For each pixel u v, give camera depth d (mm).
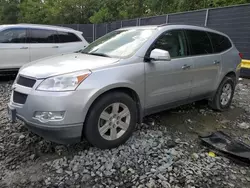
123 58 3385
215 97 4945
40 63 3373
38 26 7805
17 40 7414
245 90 7070
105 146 3154
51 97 2750
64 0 26406
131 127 3383
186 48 4168
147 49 3545
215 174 2824
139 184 2594
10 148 3254
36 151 3188
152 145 3379
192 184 2621
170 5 19109
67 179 2652
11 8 32375
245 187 2645
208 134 3920
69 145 3309
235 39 8883
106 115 3115
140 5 23000
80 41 8688
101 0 26062
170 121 4383
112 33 4508
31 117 2850
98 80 2967
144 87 3473
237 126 4395
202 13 9961
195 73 4242
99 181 2631
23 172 2766
